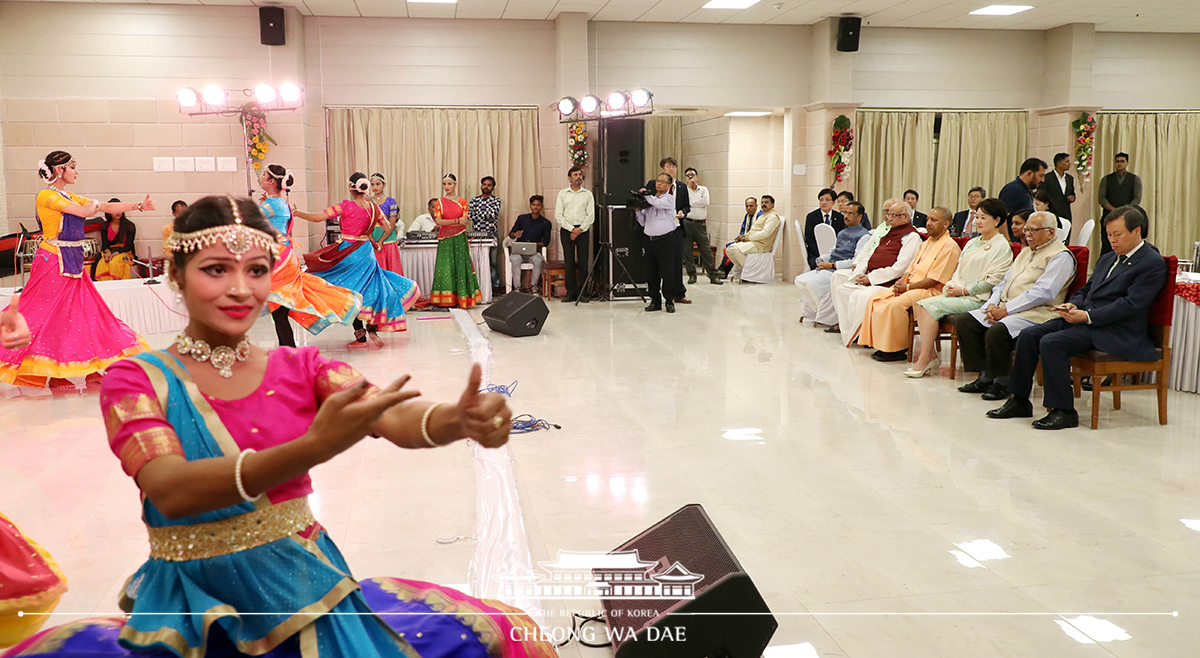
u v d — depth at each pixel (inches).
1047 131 458.0
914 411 197.9
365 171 406.9
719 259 521.0
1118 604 104.3
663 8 394.9
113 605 105.7
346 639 52.1
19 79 370.6
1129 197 419.8
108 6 370.9
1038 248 207.2
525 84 417.1
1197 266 281.0
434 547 121.3
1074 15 416.2
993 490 145.3
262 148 375.2
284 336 250.1
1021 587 109.0
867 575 112.7
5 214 372.8
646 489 145.8
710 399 208.7
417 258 377.4
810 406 202.2
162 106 378.0
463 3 376.5
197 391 51.1
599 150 400.2
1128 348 180.2
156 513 50.2
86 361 217.3
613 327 316.2
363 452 166.2
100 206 217.6
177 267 51.1
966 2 387.5
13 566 75.3
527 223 406.6
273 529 51.8
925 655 92.7
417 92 409.1
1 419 194.7
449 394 212.5
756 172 509.7
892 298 251.1
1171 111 463.8
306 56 398.0
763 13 409.7
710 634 84.2
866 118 446.9
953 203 461.1
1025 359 189.8
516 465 158.4
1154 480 149.9
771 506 138.1
